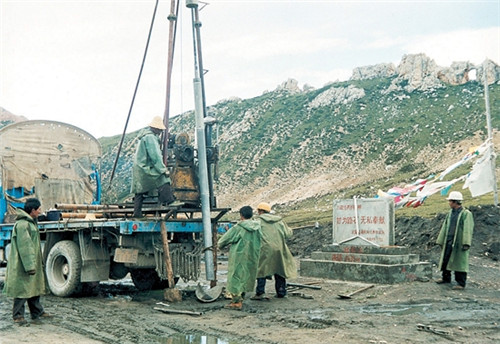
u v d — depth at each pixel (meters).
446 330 6.69
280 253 9.34
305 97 161.38
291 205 96.75
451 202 10.48
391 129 125.50
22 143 13.02
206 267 9.73
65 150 13.65
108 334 6.69
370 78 164.25
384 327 6.92
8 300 9.67
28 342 6.17
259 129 149.75
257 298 9.27
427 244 15.52
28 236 7.15
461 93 133.25
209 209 9.79
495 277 11.73
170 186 9.34
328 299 9.39
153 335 6.63
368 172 108.19
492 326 6.96
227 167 132.62
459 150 102.94
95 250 10.32
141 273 11.38
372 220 11.80
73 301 9.75
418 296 9.48
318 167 118.50
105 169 111.44
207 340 6.34
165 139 9.99
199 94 10.05
